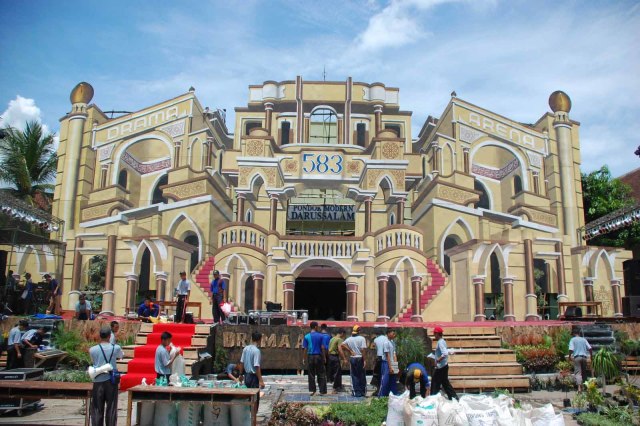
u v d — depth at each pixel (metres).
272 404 10.67
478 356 13.69
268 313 15.70
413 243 23.38
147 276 25.14
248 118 30.22
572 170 28.02
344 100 29.95
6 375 9.66
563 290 26.19
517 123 28.84
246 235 23.20
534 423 7.20
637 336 15.44
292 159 27.20
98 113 28.52
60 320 15.26
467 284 22.45
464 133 28.06
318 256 23.52
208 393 7.59
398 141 26.72
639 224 27.95
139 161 28.05
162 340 9.07
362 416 8.84
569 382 12.87
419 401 7.87
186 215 25.62
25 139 28.67
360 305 23.11
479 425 7.14
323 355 12.00
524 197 27.50
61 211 26.48
